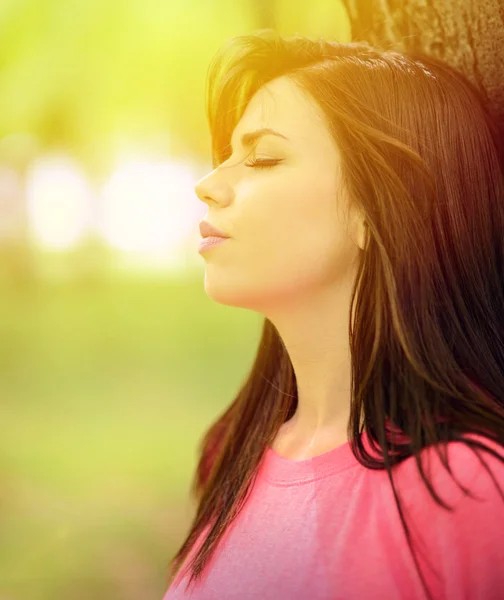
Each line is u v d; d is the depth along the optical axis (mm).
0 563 5156
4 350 14211
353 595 1225
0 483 6727
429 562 1176
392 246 1333
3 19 12109
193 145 18172
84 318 18734
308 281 1393
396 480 1245
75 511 6117
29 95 13867
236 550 1417
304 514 1347
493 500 1138
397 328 1304
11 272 21531
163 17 11273
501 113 1786
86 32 12062
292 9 5863
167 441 8227
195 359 13266
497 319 1443
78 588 4777
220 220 1426
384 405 1303
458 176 1415
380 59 1451
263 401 1682
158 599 4668
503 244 1479
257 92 1487
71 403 10195
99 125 17297
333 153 1379
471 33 1804
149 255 31297
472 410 1246
